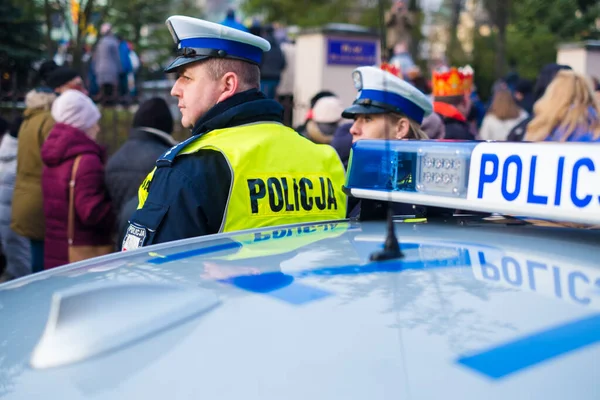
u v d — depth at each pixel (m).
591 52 11.32
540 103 3.24
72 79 4.82
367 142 1.54
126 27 13.56
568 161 1.15
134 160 3.55
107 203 3.73
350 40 10.41
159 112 3.66
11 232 4.95
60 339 0.91
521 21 14.16
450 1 14.32
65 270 1.34
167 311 0.97
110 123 7.25
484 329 0.86
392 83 2.68
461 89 4.26
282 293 1.02
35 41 10.95
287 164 2.13
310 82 10.45
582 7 13.78
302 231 1.49
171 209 1.93
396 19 9.94
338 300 0.97
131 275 1.20
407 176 1.43
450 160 1.34
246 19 20.48
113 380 0.83
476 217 1.55
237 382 0.79
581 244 1.19
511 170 1.23
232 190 1.96
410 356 0.81
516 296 0.95
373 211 1.59
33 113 4.51
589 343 0.81
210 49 2.13
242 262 1.22
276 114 2.23
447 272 1.07
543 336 0.83
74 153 3.70
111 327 0.93
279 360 0.82
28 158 4.43
